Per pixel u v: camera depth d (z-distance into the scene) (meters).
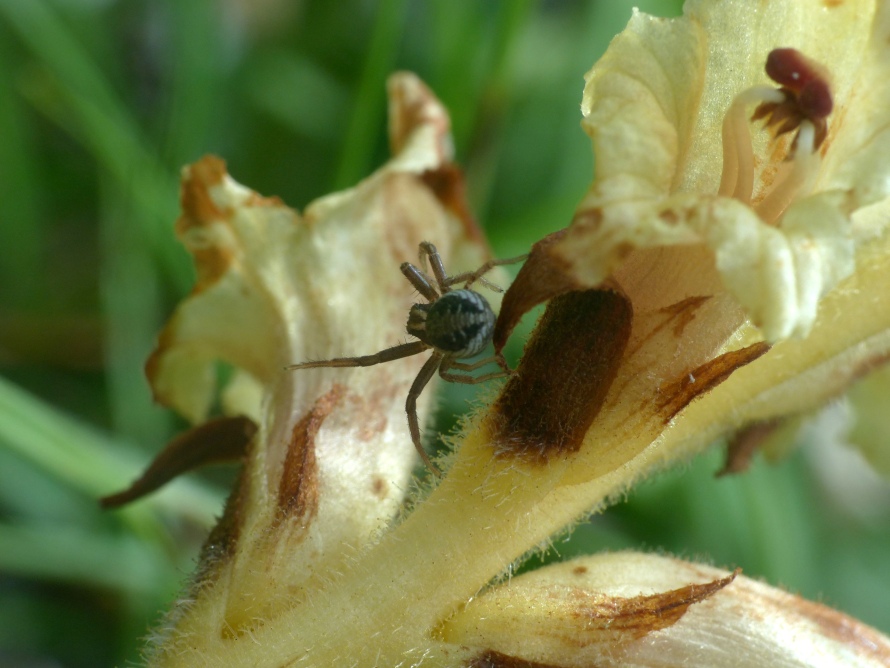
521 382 0.07
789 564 0.10
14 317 0.11
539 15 0.13
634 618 0.07
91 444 0.10
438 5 0.11
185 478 0.10
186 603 0.07
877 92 0.07
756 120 0.07
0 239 0.11
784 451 0.09
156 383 0.08
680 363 0.07
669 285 0.07
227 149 0.12
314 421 0.07
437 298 0.08
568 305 0.07
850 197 0.06
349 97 0.12
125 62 0.13
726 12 0.07
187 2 0.11
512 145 0.12
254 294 0.08
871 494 0.11
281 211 0.08
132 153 0.11
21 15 0.11
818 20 0.07
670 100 0.07
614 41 0.07
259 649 0.07
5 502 0.10
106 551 0.10
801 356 0.07
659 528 0.10
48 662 0.10
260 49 0.13
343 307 0.08
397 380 0.08
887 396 0.09
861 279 0.07
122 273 0.11
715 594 0.07
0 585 0.10
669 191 0.06
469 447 0.07
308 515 0.07
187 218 0.08
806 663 0.07
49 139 0.12
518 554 0.07
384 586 0.07
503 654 0.07
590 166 0.12
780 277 0.06
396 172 0.08
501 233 0.11
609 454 0.07
